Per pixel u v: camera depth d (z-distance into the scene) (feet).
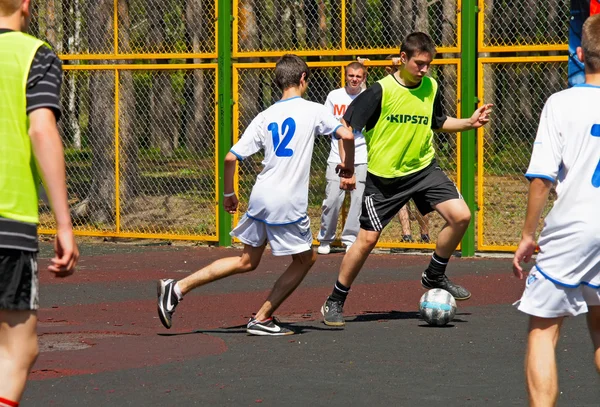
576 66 50.24
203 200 64.85
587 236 19.69
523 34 64.54
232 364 28.91
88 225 62.90
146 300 41.11
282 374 27.58
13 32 17.69
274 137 32.45
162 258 53.98
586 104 19.92
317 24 62.54
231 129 57.47
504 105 65.87
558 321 20.38
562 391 25.55
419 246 54.34
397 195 35.22
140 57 58.90
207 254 55.52
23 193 17.47
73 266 17.34
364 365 28.68
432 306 34.60
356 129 34.78
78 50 71.82
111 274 48.26
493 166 66.28
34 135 17.02
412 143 35.06
